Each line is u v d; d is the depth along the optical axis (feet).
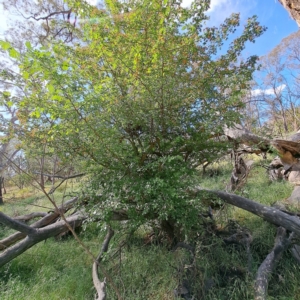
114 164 9.93
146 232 14.20
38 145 10.09
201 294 9.15
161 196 9.23
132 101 9.32
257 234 12.57
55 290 10.21
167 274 10.09
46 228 12.30
